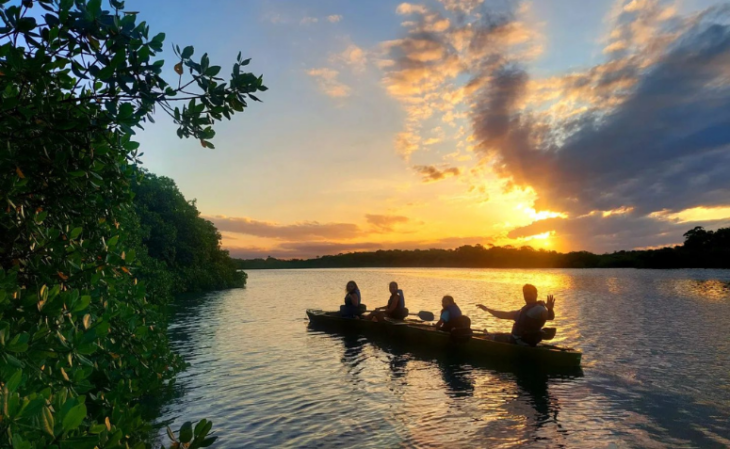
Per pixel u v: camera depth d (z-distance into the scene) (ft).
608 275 171.22
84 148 10.61
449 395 24.77
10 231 9.78
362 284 147.95
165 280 76.54
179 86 10.29
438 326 38.40
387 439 18.81
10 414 5.43
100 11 9.07
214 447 18.16
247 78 10.66
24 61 8.56
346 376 28.89
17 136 9.46
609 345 36.52
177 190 125.90
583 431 19.34
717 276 150.00
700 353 33.27
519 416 21.33
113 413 10.37
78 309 8.71
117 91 10.80
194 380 27.84
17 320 8.34
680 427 19.56
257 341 41.27
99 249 12.13
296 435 19.31
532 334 32.42
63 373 8.73
